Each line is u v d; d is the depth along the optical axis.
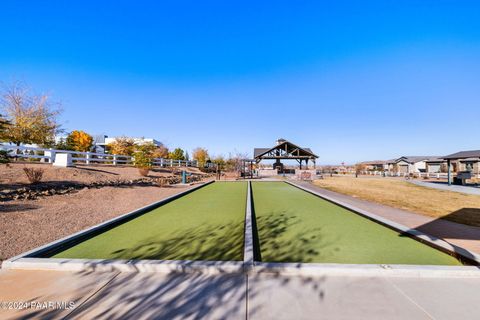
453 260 3.35
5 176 8.29
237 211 6.80
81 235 4.23
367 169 51.06
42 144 17.45
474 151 22.86
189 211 6.80
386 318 2.12
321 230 4.89
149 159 16.31
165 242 4.09
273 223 5.48
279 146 29.47
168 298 2.39
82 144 29.92
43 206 6.36
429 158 41.25
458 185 17.44
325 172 43.19
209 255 3.50
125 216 5.66
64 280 2.74
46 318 2.10
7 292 2.50
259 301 2.35
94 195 8.50
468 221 5.75
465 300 2.39
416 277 2.83
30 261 3.05
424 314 2.17
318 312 2.19
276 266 2.91
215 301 2.35
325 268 2.87
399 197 10.07
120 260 3.09
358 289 2.57
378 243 4.07
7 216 5.21
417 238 4.22
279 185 15.82
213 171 33.16
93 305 2.28
